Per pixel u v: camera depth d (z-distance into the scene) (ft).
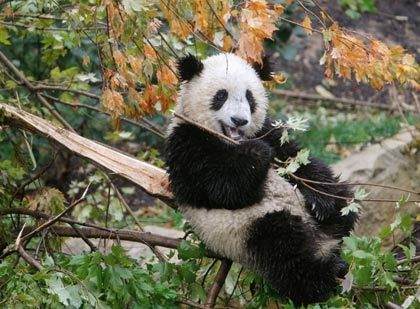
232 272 28.86
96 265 25.17
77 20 29.91
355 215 28.19
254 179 26.50
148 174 28.76
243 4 30.81
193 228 27.48
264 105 29.45
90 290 24.91
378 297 25.63
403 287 25.59
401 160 45.98
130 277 25.35
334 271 25.55
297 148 29.35
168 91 27.81
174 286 26.91
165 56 27.94
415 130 49.37
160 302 25.99
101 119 44.86
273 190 27.17
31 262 25.77
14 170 34.22
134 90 27.76
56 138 28.35
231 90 28.50
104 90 27.91
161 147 46.65
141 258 30.55
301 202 27.32
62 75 37.65
